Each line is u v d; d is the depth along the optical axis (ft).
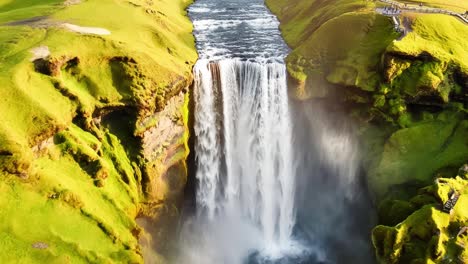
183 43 250.37
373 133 205.26
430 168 185.68
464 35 218.59
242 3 377.09
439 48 204.74
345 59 215.72
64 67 173.06
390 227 165.89
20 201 139.74
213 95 215.10
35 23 208.74
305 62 221.66
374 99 201.46
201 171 215.72
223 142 219.61
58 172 153.69
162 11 285.43
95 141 167.53
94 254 145.07
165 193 191.31
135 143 178.40
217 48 250.57
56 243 140.15
